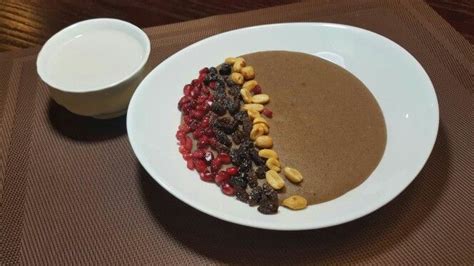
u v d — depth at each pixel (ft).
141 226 1.08
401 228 1.03
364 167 1.11
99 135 1.29
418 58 1.43
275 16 1.62
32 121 1.34
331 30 1.42
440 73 1.38
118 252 1.04
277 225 0.94
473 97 1.30
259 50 1.43
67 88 1.21
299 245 1.02
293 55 1.41
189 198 1.01
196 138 1.20
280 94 1.30
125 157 1.23
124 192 1.15
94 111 1.25
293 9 1.65
